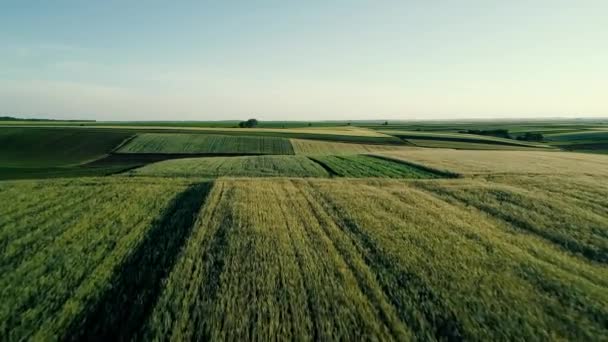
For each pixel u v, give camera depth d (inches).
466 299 311.7
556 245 454.0
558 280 348.2
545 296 317.7
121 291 338.0
